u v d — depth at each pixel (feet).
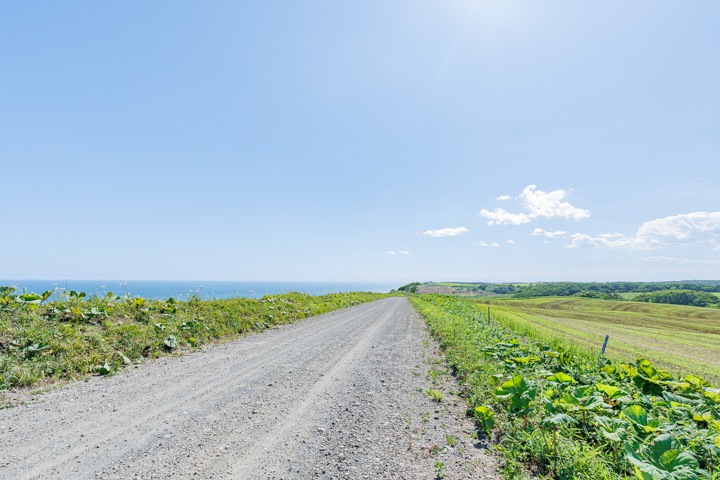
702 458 11.46
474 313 81.25
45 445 14.03
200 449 14.05
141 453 13.57
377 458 13.55
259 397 20.51
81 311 31.96
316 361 30.22
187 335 36.52
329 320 63.62
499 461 13.37
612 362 27.73
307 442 14.87
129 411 17.94
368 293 184.24
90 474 11.96
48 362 23.63
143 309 38.27
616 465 12.35
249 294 69.41
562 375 16.11
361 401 20.18
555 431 13.07
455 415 18.12
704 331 124.16
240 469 12.58
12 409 17.74
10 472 11.95
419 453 13.98
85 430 15.55
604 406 13.76
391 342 40.88
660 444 9.93
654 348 70.38
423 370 27.66
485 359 28.50
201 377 24.49
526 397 14.23
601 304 279.49
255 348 35.40
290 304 71.36
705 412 15.21
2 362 22.04
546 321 114.42
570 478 11.66
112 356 27.48
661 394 18.39
